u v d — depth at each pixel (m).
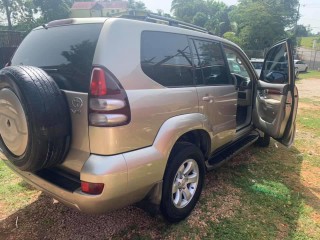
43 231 2.74
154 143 2.42
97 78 2.07
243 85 4.62
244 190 3.61
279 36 35.94
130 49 2.28
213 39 3.46
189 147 2.84
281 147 5.27
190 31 3.05
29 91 1.99
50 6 38.53
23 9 36.22
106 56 2.13
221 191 3.55
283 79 4.01
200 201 3.30
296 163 4.57
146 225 2.85
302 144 5.54
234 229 2.85
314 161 4.67
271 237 2.76
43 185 2.36
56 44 2.47
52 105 2.06
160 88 2.49
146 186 2.40
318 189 3.74
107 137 2.09
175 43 2.78
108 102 2.07
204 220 2.96
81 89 2.15
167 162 2.64
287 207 3.29
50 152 2.11
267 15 35.28
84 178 2.09
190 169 2.95
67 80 2.24
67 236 2.68
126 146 2.19
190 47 3.00
